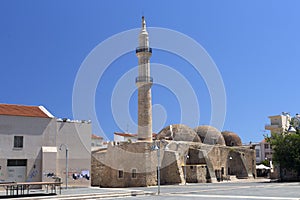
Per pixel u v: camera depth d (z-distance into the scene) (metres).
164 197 26.92
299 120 61.50
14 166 36.78
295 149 53.81
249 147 82.69
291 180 55.38
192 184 52.31
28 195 26.98
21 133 37.47
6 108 38.78
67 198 26.27
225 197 25.11
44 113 40.59
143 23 58.50
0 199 24.09
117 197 28.47
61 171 40.00
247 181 63.06
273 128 68.56
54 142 39.50
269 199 22.36
